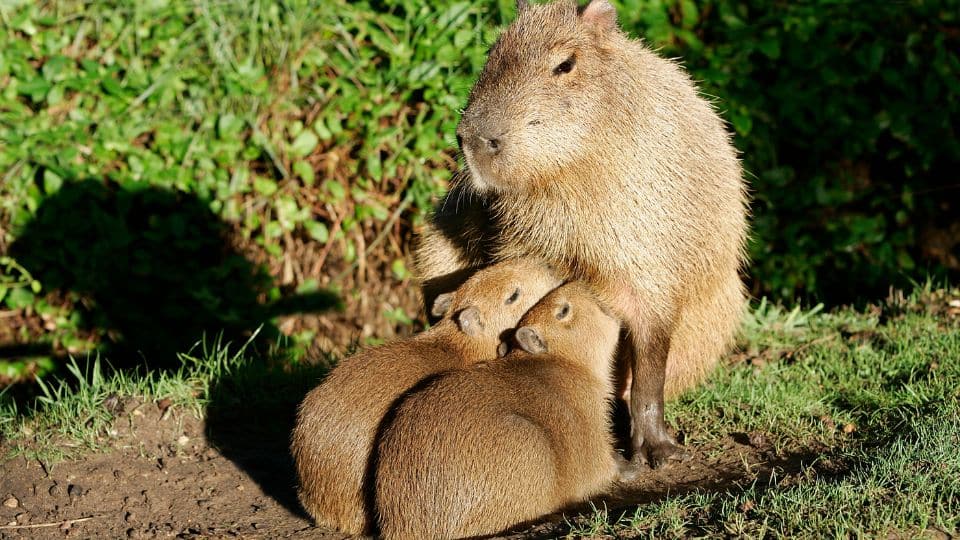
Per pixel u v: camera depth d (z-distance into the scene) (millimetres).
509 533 6824
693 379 9148
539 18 8055
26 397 13719
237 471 8477
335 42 14531
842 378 9414
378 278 14969
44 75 13688
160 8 14180
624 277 8102
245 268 14430
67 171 13703
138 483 8219
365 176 14648
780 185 14836
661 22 14594
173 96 14055
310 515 7500
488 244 9078
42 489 8062
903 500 6355
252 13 14438
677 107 8367
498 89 7742
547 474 6973
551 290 8359
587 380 7758
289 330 14656
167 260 14320
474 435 6789
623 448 8711
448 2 14375
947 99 14531
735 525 6312
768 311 11992
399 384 7383
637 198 7996
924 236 15484
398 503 6777
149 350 14297
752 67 14641
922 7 14578
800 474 7266
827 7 14750
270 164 14516
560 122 7707
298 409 7570
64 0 14172
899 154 15000
